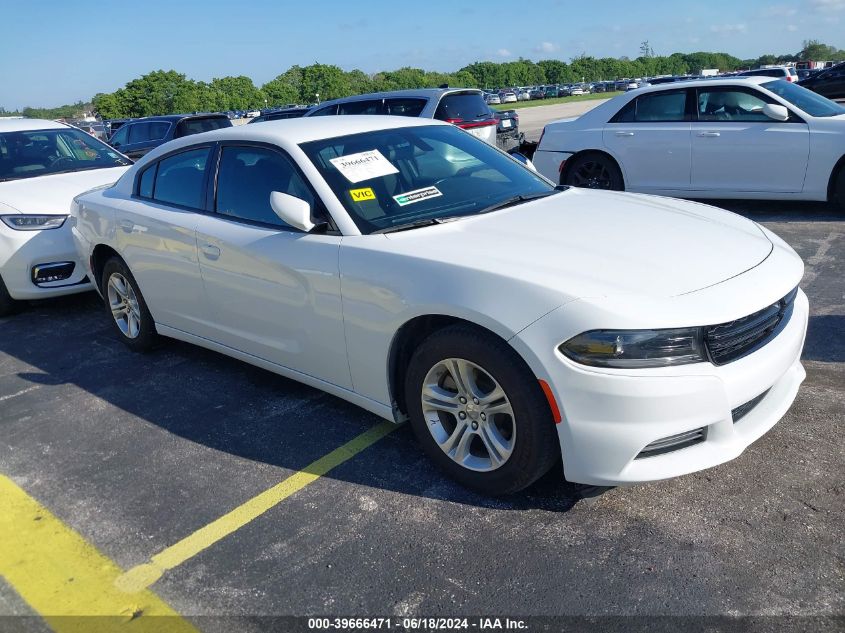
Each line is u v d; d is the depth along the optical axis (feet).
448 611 7.66
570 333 8.04
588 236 9.80
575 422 8.19
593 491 9.02
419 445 11.19
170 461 11.32
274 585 8.28
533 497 9.52
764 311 8.73
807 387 11.98
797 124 23.77
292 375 12.06
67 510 10.18
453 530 8.99
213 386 14.14
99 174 22.02
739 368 8.30
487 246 9.53
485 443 9.30
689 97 25.94
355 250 10.15
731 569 7.91
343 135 12.26
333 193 10.90
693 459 8.30
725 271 8.92
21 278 19.19
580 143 28.22
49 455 11.88
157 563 8.85
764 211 25.99
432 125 13.75
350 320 10.33
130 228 14.58
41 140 23.11
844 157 23.07
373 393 10.61
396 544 8.81
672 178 26.50
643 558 8.20
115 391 14.32
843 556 7.96
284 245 11.16
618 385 7.89
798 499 9.02
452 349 9.11
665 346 7.94
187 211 13.48
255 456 11.25
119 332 16.58
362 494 9.96
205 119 47.47
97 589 8.48
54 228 19.24
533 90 255.29
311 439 11.66
